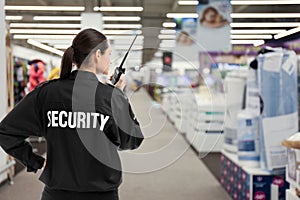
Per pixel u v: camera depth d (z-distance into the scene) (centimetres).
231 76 470
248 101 391
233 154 451
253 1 803
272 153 351
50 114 157
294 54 346
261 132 357
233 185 425
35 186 486
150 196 436
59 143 157
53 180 158
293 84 345
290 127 346
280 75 342
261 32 1096
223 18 841
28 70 848
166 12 907
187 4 852
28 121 159
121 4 858
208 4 834
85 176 154
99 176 155
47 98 158
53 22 998
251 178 358
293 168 281
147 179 516
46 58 962
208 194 446
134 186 479
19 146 162
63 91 158
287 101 345
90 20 902
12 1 809
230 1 825
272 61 341
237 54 940
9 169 495
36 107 159
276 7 876
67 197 158
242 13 911
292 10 892
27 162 165
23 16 920
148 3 855
